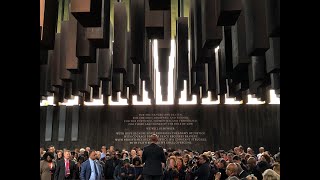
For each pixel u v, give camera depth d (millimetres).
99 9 4043
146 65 7414
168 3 4062
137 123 16516
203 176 7016
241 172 5938
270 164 7555
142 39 5293
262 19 3799
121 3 5949
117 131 16469
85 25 4152
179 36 6676
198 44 5273
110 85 10305
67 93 10703
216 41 4207
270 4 3744
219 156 10023
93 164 8609
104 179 11273
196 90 9164
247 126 16109
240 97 11000
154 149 6969
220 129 16219
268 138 15961
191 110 16438
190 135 16312
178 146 16266
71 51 5723
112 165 11281
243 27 4855
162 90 9719
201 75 8219
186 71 6633
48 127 16297
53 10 4785
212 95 11422
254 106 16203
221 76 7949
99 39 4535
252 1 3855
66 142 16328
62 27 7074
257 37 3781
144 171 6902
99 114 16578
